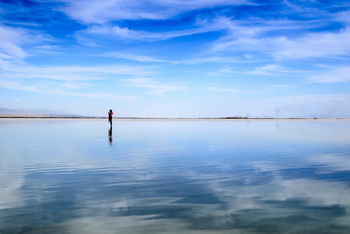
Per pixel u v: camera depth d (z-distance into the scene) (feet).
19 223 10.17
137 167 20.84
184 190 14.55
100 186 15.39
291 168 20.45
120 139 44.24
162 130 71.15
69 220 10.48
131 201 12.75
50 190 14.58
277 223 10.14
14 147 32.94
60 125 101.81
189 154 27.63
